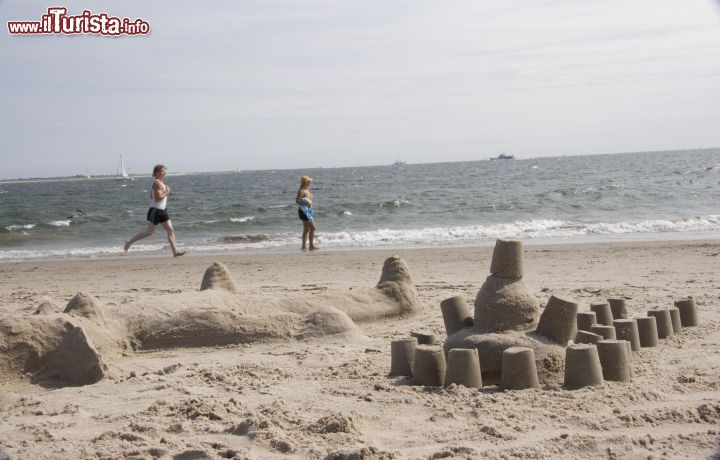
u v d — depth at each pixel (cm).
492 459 409
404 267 893
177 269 1511
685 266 1286
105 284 1305
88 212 4081
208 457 425
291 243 2125
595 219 2534
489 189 4850
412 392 548
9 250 2209
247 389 576
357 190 5619
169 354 711
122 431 475
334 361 661
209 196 5672
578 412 489
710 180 4769
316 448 432
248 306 781
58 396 576
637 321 706
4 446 453
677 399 518
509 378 548
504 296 598
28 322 627
